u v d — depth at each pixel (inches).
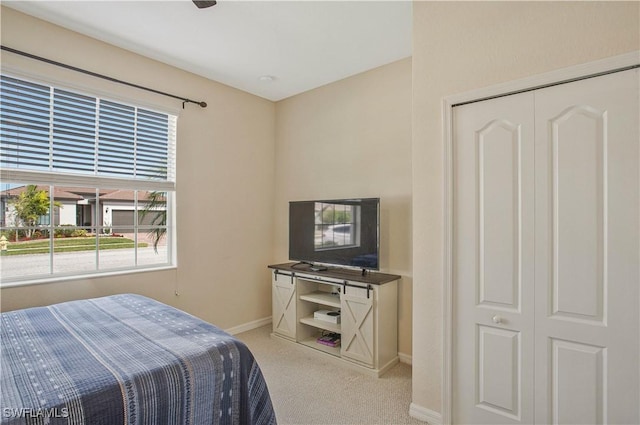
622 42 60.9
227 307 145.6
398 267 122.6
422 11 86.6
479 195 78.1
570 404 66.7
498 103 75.6
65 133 103.0
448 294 80.9
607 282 63.2
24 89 95.8
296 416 87.0
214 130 141.5
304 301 136.6
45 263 101.0
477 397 78.2
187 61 124.4
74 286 103.3
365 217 119.8
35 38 96.0
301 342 133.1
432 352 84.4
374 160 130.6
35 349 59.0
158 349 59.4
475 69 77.7
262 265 160.4
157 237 126.6
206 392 56.4
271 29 103.2
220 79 140.8
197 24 100.5
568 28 66.2
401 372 112.8
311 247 136.8
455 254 81.0
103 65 109.7
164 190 125.4
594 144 64.4
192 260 133.3
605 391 63.2
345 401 94.3
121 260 117.2
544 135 69.7
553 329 68.6
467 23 79.2
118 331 68.0
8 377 49.1
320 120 148.9
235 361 61.7
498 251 75.3
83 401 44.8
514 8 72.7
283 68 130.6
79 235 107.8
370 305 111.0
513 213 73.6
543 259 69.8
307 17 97.0
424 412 85.2
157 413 50.1
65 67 101.2
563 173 67.7
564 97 67.6
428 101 85.4
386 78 127.4
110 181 111.8
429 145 85.3
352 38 108.7
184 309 130.5
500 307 75.3
